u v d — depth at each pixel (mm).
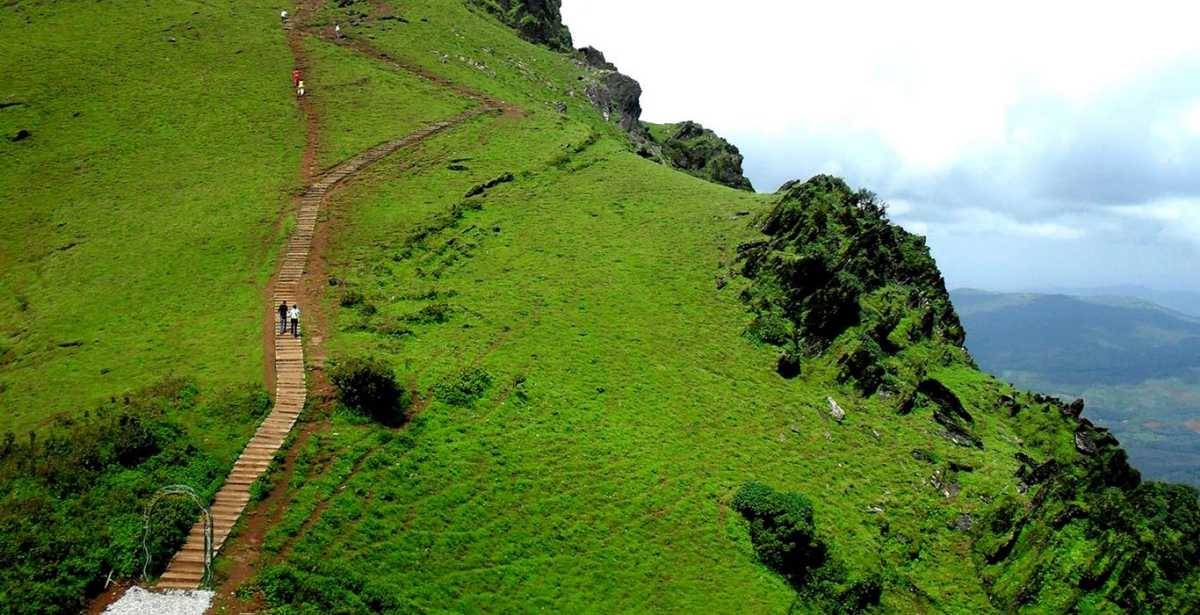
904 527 59531
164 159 101938
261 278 76750
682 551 52125
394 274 80000
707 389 69750
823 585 52125
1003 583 55562
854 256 85938
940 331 89375
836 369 75312
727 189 114938
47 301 73188
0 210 90125
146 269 78188
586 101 149375
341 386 55781
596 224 96375
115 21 137250
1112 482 68938
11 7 136500
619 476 56781
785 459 63312
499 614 43625
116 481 43938
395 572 43531
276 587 39688
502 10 179625
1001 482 64312
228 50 133375
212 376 57125
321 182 98688
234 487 46156
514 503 51656
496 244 88875
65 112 110312
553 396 63469
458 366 63938
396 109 121438
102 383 57062
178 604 38062
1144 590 50844
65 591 37188
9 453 44688
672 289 84188
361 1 160750
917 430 70500
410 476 50719
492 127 120875
